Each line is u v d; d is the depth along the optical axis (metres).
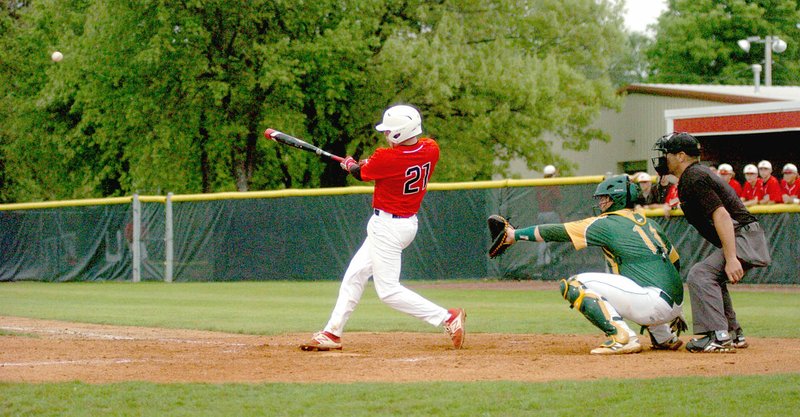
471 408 16.55
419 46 91.19
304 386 19.05
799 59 190.75
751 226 24.20
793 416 15.67
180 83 88.38
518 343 28.05
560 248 58.00
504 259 59.75
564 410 16.28
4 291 60.09
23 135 108.38
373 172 25.27
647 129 110.56
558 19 111.38
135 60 84.56
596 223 24.09
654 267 23.92
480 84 97.06
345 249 64.81
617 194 24.23
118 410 16.64
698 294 24.11
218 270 67.88
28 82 107.25
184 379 20.41
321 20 90.81
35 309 44.09
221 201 67.88
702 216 24.20
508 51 101.50
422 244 61.44
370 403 17.11
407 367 21.89
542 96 101.25
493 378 20.09
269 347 27.44
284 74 83.56
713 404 16.61
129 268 70.56
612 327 23.58
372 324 35.19
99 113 94.31
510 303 45.16
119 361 23.78
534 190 58.34
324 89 90.44
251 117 90.88
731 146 83.81
